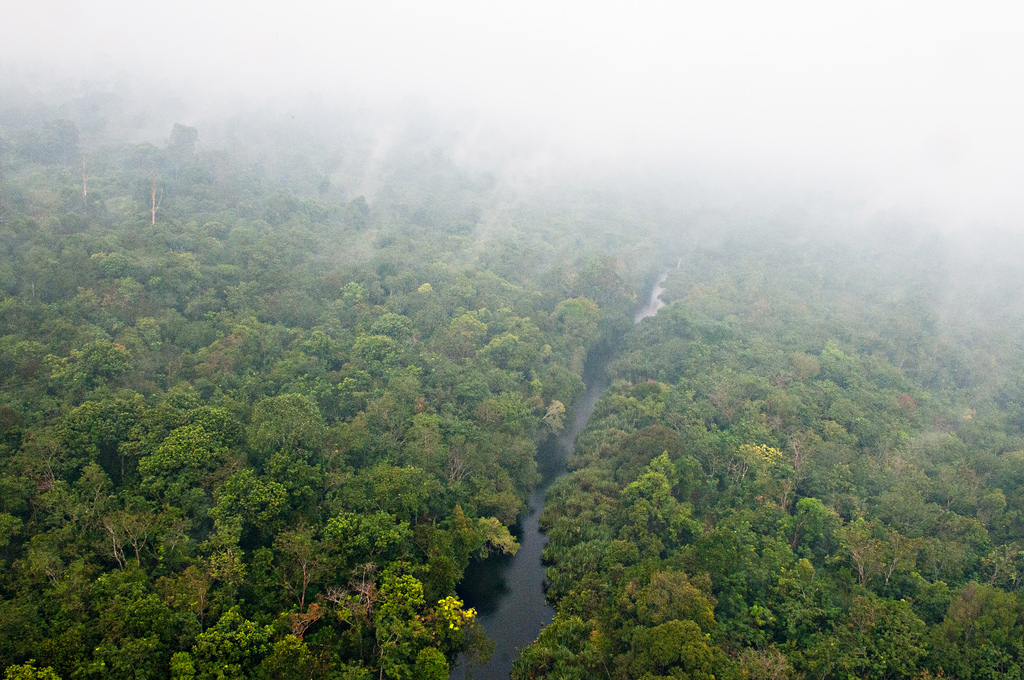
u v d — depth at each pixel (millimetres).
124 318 98625
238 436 75000
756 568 67500
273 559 63125
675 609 60344
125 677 48656
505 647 69938
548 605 75625
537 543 85250
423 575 65188
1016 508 81062
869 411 103750
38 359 83125
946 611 62406
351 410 93500
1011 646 56188
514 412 97750
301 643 54031
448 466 84750
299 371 96812
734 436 93938
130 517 60000
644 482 80562
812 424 98938
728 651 59125
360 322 115750
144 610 51969
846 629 60219
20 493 61250
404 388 94938
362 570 62531
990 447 97500
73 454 67375
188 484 67438
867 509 81438
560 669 58469
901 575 68125
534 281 157625
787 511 81438
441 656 57625
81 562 56812
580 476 88562
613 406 107812
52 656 48375
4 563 55844
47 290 101562
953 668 55562
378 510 70250
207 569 59031
